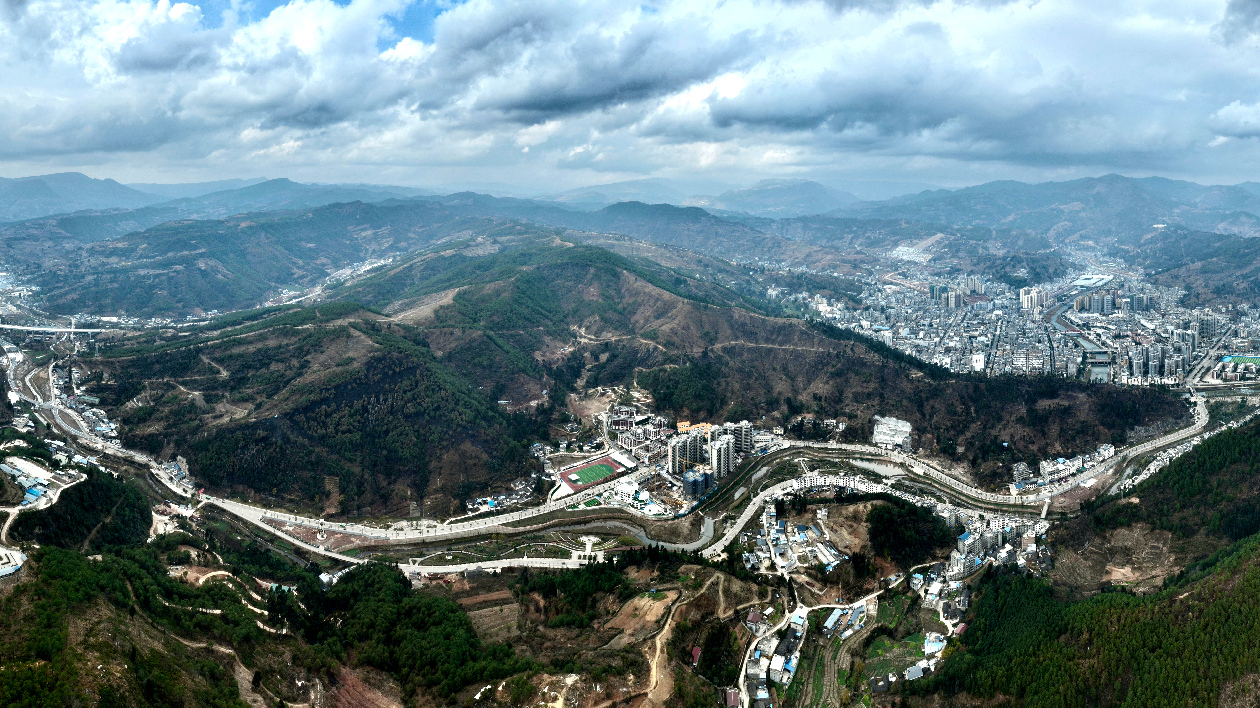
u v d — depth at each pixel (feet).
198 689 595.06
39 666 536.83
